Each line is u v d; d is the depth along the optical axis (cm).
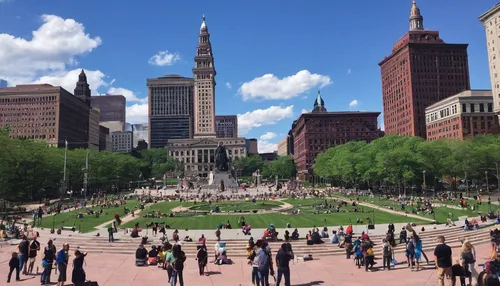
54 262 3142
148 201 11119
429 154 11912
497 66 15938
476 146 12206
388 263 2983
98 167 14938
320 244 4156
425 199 9562
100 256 3950
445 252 2131
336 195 12812
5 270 3145
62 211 8831
